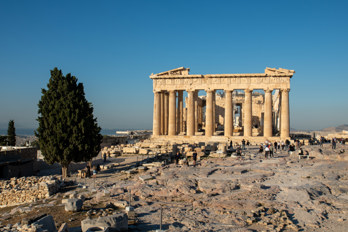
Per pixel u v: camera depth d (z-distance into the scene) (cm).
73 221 2064
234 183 2858
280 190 2669
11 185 3769
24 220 1819
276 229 1802
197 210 2209
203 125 10338
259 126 10362
